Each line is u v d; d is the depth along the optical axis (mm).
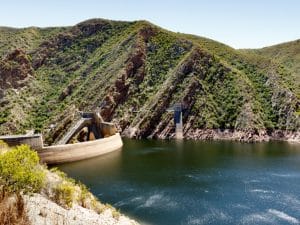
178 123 162750
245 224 53500
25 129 167000
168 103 169625
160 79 185250
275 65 190375
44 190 38125
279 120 159875
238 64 197250
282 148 128250
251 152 118500
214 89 174500
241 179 81062
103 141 116375
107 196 67000
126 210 59031
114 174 85875
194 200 65062
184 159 105562
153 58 194125
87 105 176750
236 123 157875
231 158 107062
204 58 183375
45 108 185875
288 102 161750
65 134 153000
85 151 106688
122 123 169125
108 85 177625
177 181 79125
